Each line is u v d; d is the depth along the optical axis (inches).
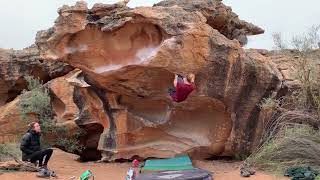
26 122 665.0
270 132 500.7
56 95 708.7
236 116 506.0
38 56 780.0
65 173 477.7
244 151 517.7
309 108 502.6
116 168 507.5
